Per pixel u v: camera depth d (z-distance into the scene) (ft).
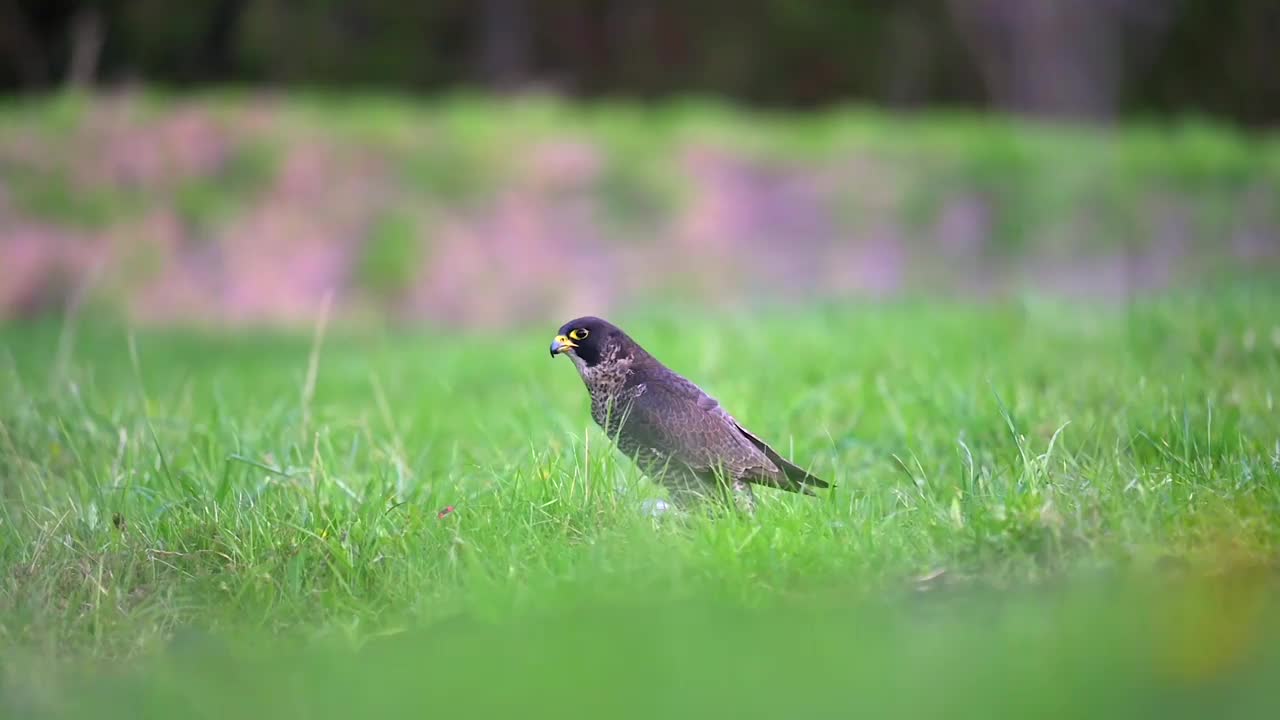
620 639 19.70
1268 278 77.77
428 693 18.89
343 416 40.52
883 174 97.50
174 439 34.58
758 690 17.10
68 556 26.21
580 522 26.07
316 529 26.48
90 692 21.20
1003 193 96.58
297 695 19.80
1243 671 16.80
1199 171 97.30
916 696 16.71
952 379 36.91
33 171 92.73
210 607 24.50
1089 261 92.58
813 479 26.58
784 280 89.66
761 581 22.59
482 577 23.41
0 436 33.88
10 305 86.38
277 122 97.66
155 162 93.81
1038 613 20.16
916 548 23.76
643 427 27.17
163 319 84.84
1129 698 16.16
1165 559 22.72
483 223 92.43
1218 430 28.78
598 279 89.56
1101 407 32.71
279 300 87.20
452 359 58.54
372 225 91.50
